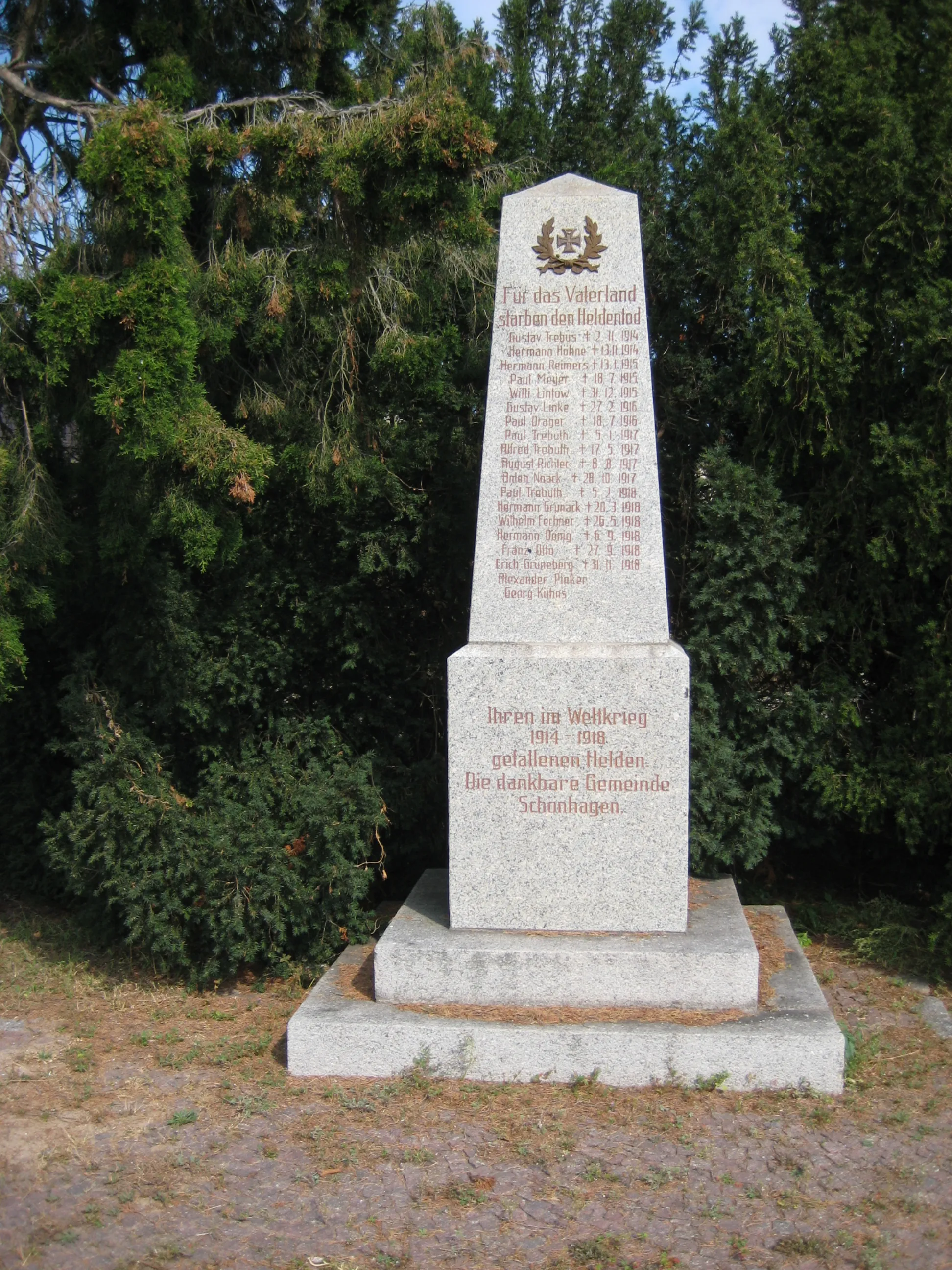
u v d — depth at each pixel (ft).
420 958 15.76
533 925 16.44
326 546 22.61
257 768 20.81
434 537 22.30
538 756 16.33
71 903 22.99
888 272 20.20
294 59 24.14
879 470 20.21
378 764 21.72
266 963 19.77
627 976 15.42
